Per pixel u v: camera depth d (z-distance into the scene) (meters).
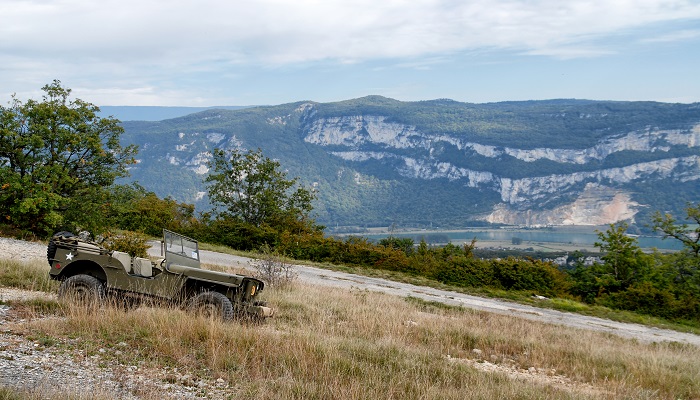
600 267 33.78
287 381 6.92
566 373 11.20
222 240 37.75
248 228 37.66
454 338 12.62
